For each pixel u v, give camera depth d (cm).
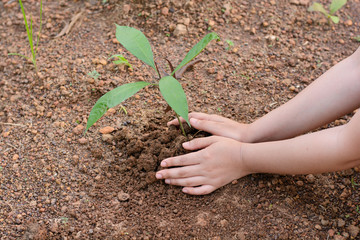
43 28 115
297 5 119
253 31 112
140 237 82
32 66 107
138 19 115
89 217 85
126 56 108
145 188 89
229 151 84
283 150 81
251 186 87
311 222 83
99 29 114
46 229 83
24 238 82
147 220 84
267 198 86
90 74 104
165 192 88
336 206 85
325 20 116
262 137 87
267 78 104
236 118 97
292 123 85
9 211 85
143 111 99
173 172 86
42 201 87
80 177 90
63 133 96
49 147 94
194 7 115
